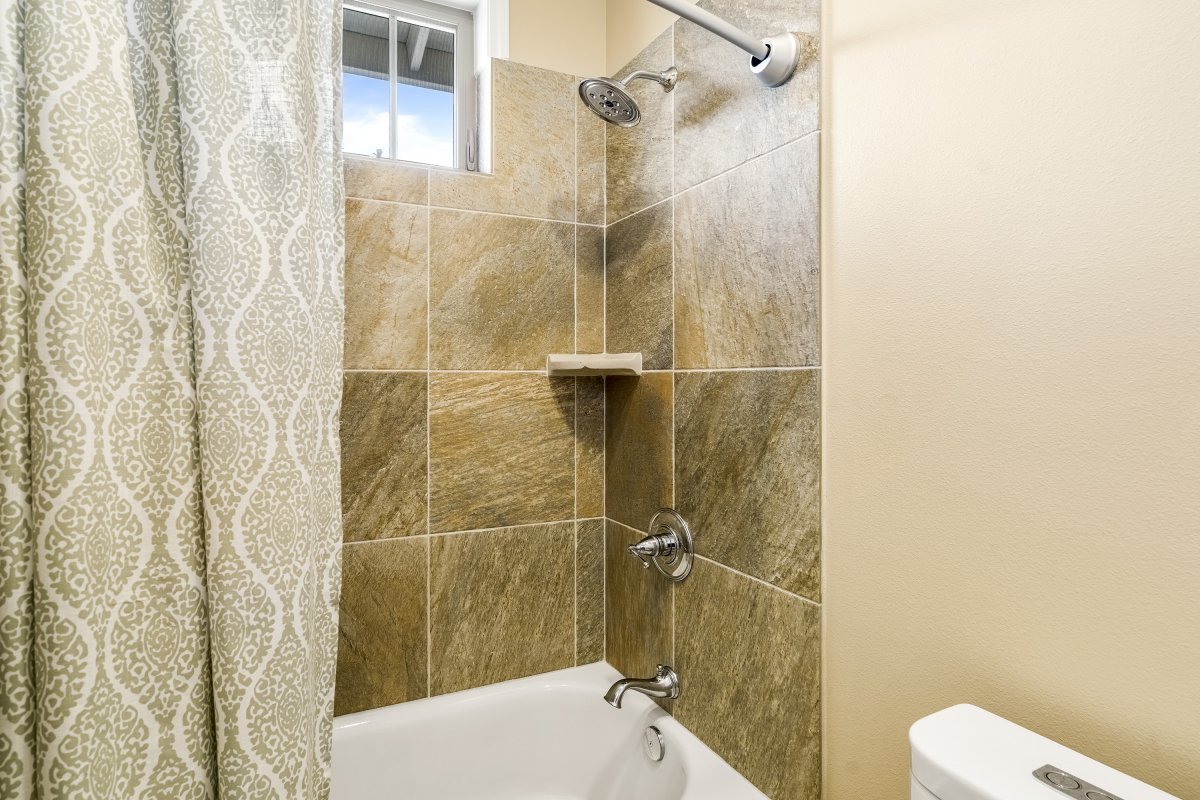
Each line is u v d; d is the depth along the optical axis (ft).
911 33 3.01
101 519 2.30
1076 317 2.38
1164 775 2.14
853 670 3.34
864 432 3.27
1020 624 2.58
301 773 2.72
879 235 3.18
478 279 5.34
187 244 2.63
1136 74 2.19
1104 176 2.29
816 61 3.51
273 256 2.73
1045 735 2.48
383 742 4.88
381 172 5.00
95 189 2.30
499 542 5.48
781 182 3.74
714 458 4.34
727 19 4.20
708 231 4.39
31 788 2.20
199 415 2.57
